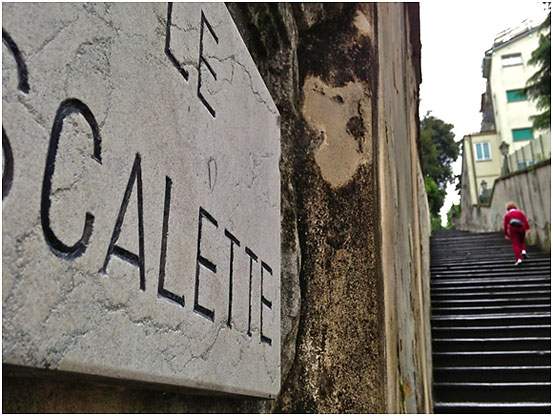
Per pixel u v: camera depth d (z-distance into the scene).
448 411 4.71
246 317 1.07
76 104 0.58
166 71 0.79
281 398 1.56
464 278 7.86
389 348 1.87
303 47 1.92
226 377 0.95
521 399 4.75
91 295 0.59
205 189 0.90
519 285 7.01
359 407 1.60
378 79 2.08
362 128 1.89
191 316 0.82
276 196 1.35
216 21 1.00
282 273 1.59
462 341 5.59
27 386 0.62
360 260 1.75
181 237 0.80
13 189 0.49
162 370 0.72
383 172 2.03
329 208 1.77
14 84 0.50
